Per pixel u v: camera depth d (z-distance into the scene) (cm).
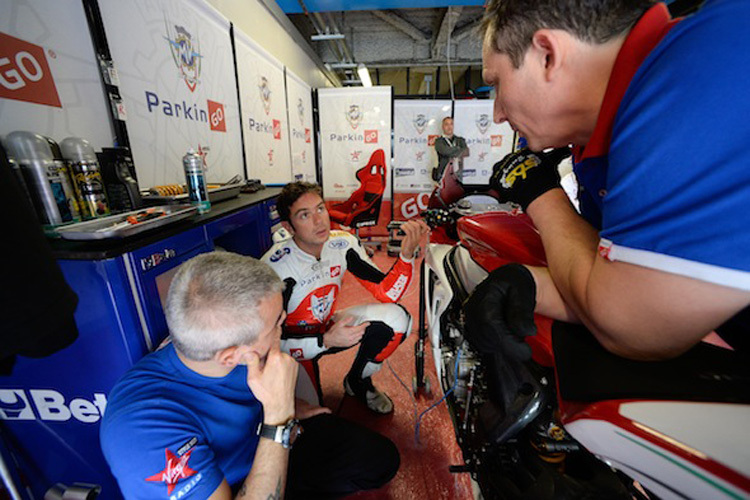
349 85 988
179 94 180
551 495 55
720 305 28
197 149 198
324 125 474
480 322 48
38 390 81
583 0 38
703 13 29
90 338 77
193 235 101
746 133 25
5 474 72
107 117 133
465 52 664
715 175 26
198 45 199
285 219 120
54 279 44
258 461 65
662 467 34
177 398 66
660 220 29
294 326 135
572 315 52
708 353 41
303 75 505
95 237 73
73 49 119
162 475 57
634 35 37
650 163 29
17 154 78
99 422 84
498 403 71
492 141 509
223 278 60
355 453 94
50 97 111
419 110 490
